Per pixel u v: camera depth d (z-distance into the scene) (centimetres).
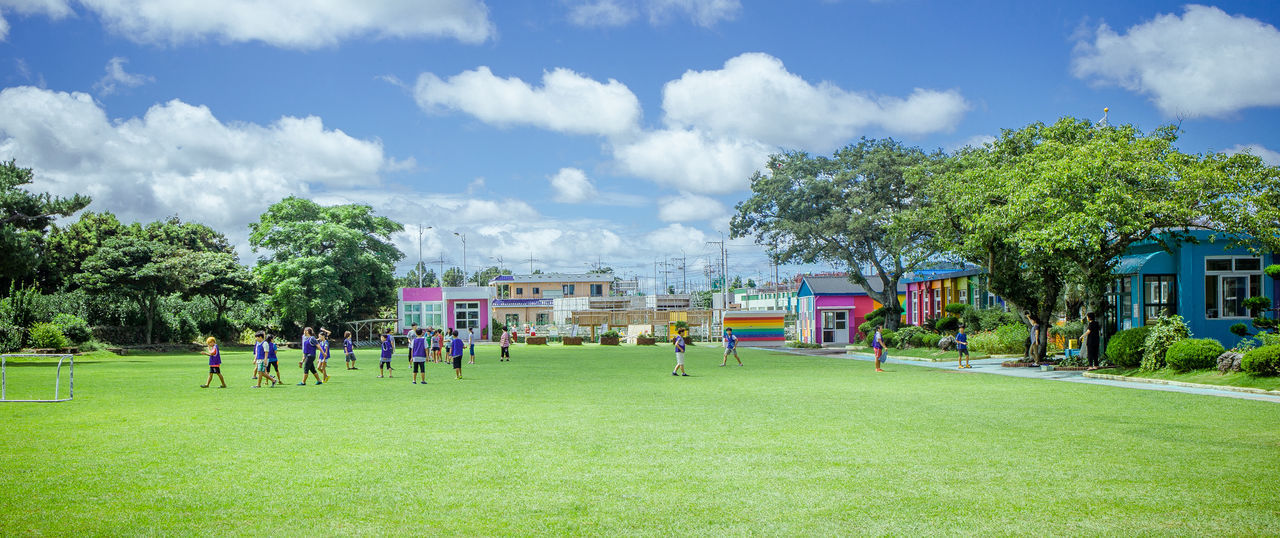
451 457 1095
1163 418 1478
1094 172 2542
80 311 5459
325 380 2527
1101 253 2741
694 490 898
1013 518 784
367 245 7225
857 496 868
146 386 2323
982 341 3806
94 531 747
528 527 759
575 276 10662
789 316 6975
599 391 2119
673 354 4591
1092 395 1939
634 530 749
